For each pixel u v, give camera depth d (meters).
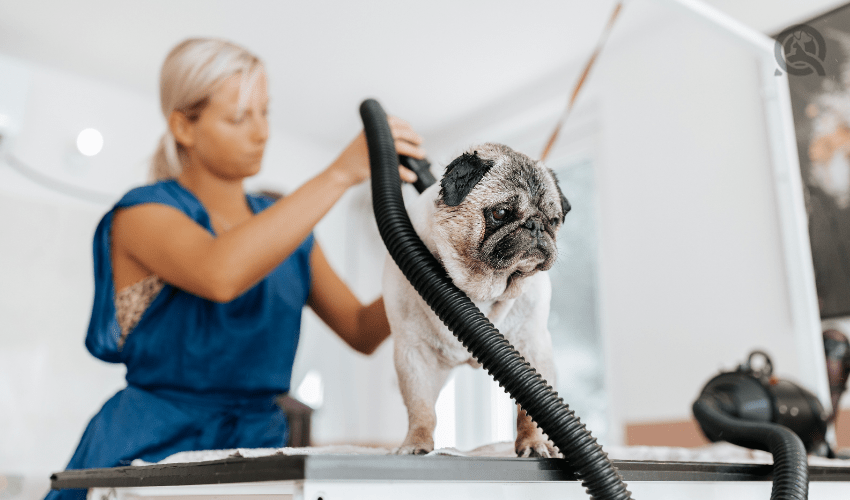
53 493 0.93
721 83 2.56
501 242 0.60
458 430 3.59
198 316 1.11
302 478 0.41
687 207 2.58
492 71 3.33
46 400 3.02
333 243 4.14
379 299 1.27
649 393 2.58
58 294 3.16
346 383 3.98
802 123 2.06
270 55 3.25
